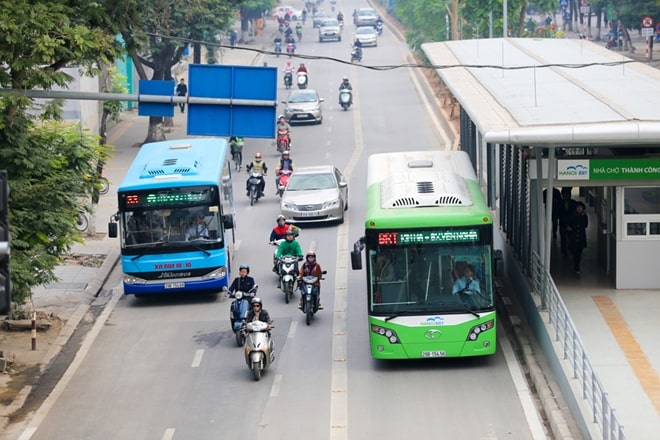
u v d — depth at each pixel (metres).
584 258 49.62
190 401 36.12
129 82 110.69
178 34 86.19
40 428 34.09
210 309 47.84
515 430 32.00
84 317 47.09
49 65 36.00
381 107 107.62
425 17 127.88
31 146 37.09
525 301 43.06
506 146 51.53
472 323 37.12
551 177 39.41
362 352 40.59
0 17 33.25
